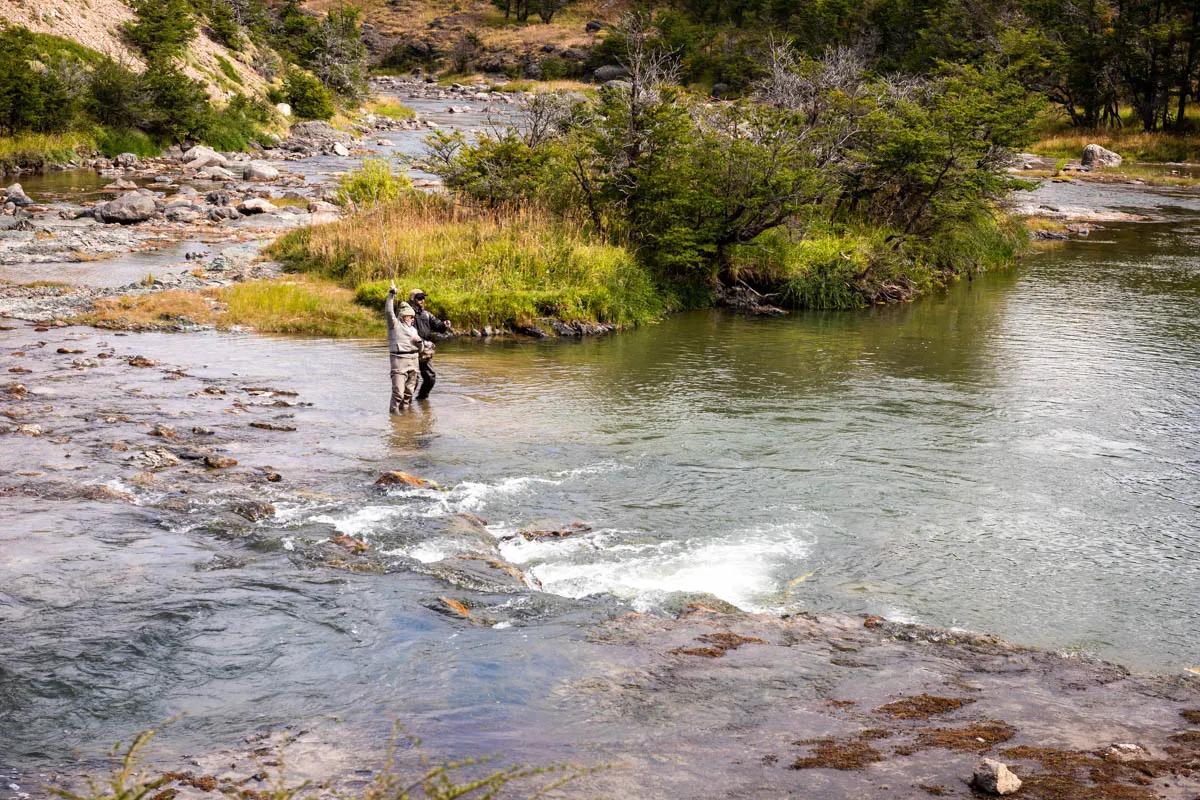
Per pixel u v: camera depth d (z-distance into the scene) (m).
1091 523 10.54
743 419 14.11
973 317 22.38
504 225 23.77
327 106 68.12
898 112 28.12
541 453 12.27
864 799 4.49
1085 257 30.95
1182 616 8.42
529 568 8.82
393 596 7.60
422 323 14.61
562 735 5.31
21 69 45.06
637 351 18.66
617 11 142.12
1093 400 15.39
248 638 6.71
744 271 24.17
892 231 27.34
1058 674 6.75
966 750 5.10
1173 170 59.69
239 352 17.28
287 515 9.59
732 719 5.59
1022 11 77.12
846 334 20.53
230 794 4.56
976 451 12.88
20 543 8.30
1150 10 72.62
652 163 24.12
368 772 4.82
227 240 28.67
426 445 12.41
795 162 24.38
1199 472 12.20
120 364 15.88
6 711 5.56
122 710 5.63
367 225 25.11
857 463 12.29
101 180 40.88
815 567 9.18
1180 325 21.20
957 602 8.56
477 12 149.12
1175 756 5.06
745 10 111.75
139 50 58.25
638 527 9.99
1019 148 29.80
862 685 6.26
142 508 9.47
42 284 21.80
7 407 12.94
